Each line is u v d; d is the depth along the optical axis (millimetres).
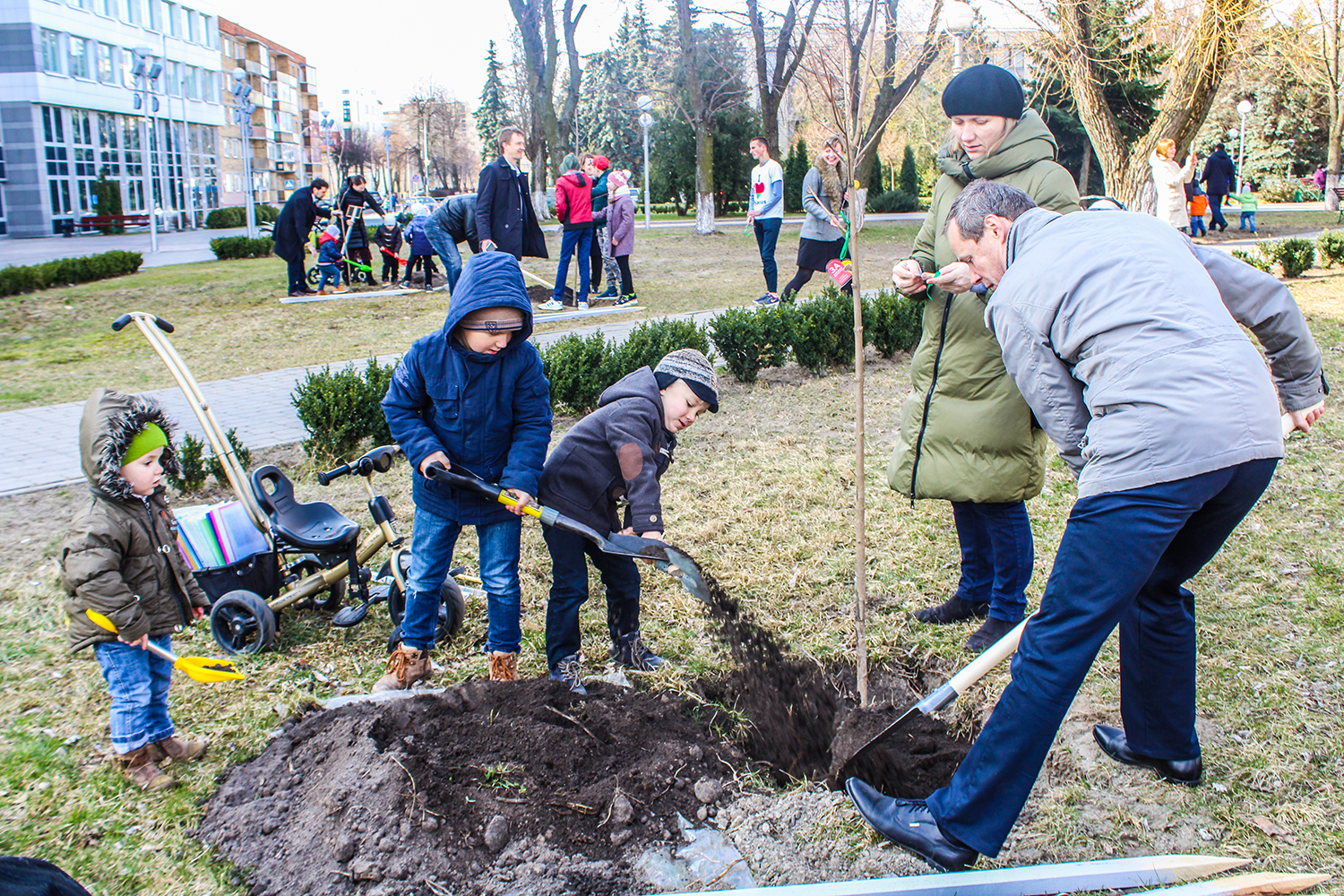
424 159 72625
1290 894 2418
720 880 2561
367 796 2729
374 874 2527
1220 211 22297
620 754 3047
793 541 4973
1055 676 2414
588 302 12633
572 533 3572
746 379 8633
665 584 4531
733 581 4523
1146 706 2902
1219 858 2516
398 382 3469
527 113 47094
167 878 2590
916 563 4672
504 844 2646
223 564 4023
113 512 2975
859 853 2670
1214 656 3625
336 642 4098
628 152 54000
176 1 53031
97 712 3449
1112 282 2443
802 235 10797
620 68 53812
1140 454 2363
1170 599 2809
